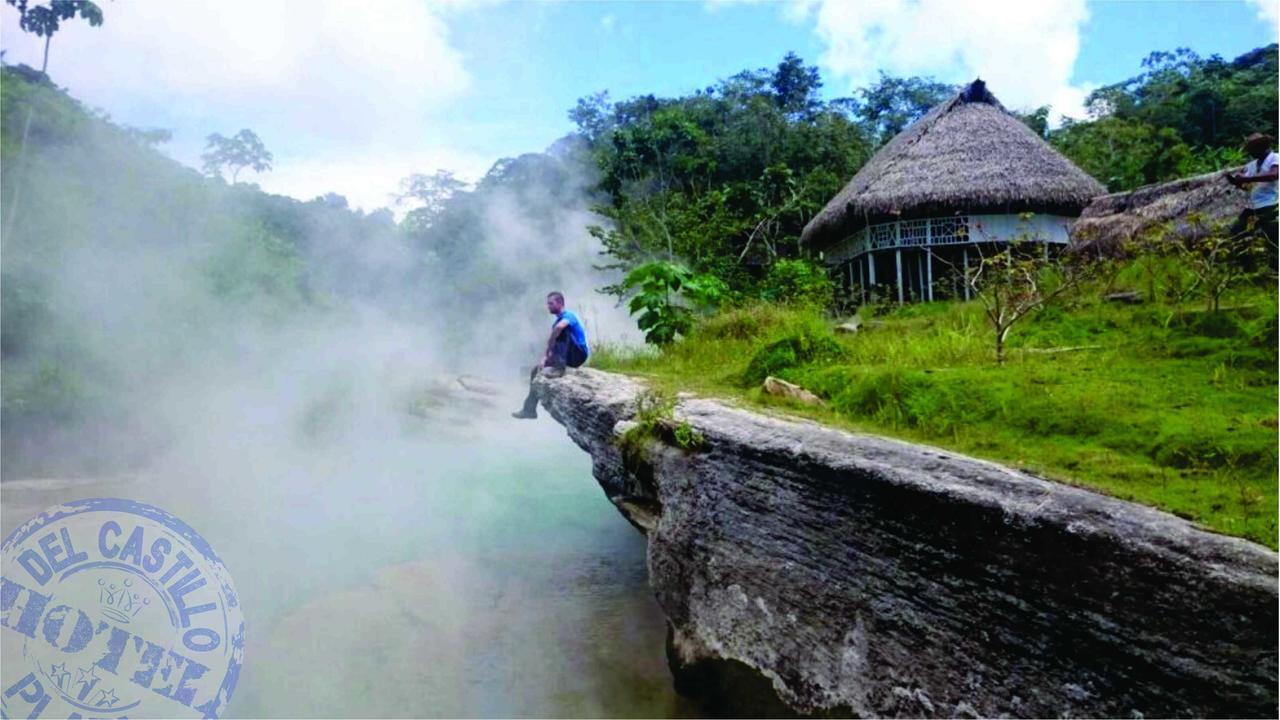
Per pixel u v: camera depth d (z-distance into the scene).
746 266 23.55
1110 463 3.96
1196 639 2.94
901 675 4.03
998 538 3.60
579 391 7.89
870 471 4.17
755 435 5.10
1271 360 4.96
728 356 8.91
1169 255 7.65
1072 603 3.32
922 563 3.94
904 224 16.16
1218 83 28.59
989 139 15.90
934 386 5.30
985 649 3.66
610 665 6.54
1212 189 8.56
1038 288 7.55
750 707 5.16
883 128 34.94
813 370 6.60
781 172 24.72
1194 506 3.38
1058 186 14.86
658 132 26.42
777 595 4.83
